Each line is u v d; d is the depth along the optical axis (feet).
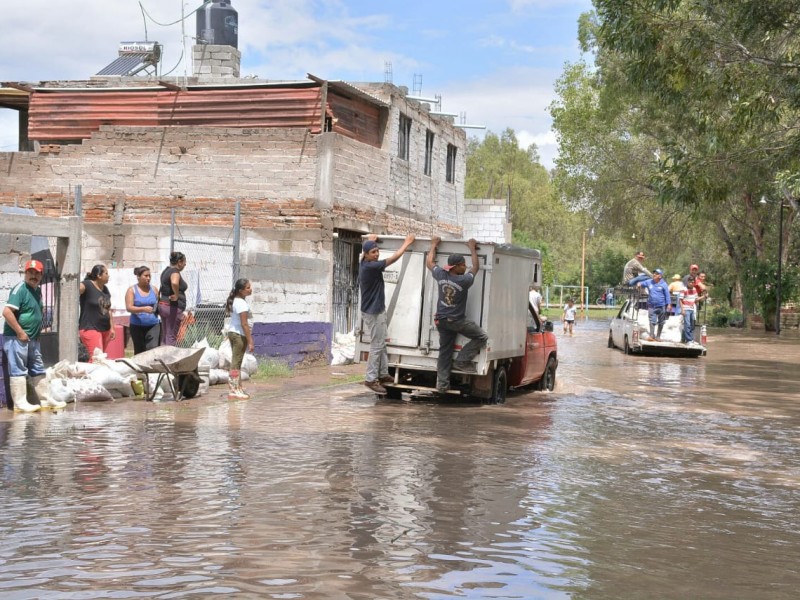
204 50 90.48
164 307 47.98
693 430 38.47
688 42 65.77
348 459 28.94
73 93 81.51
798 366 76.23
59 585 16.10
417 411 42.16
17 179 80.43
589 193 173.68
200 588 15.99
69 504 22.17
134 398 44.32
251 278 59.41
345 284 75.97
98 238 70.90
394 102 86.63
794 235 172.96
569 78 174.60
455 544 19.36
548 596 16.15
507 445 33.01
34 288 39.19
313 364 64.49
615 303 286.25
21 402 38.88
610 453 32.09
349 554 18.31
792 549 20.07
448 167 110.63
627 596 16.33
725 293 215.92
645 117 151.02
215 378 49.98
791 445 35.04
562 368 71.56
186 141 77.00
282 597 15.60
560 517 22.18
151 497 23.03
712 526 21.91
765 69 66.90
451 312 43.19
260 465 27.58
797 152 71.51
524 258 48.70
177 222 76.64
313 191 74.18
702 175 70.18
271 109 77.46
